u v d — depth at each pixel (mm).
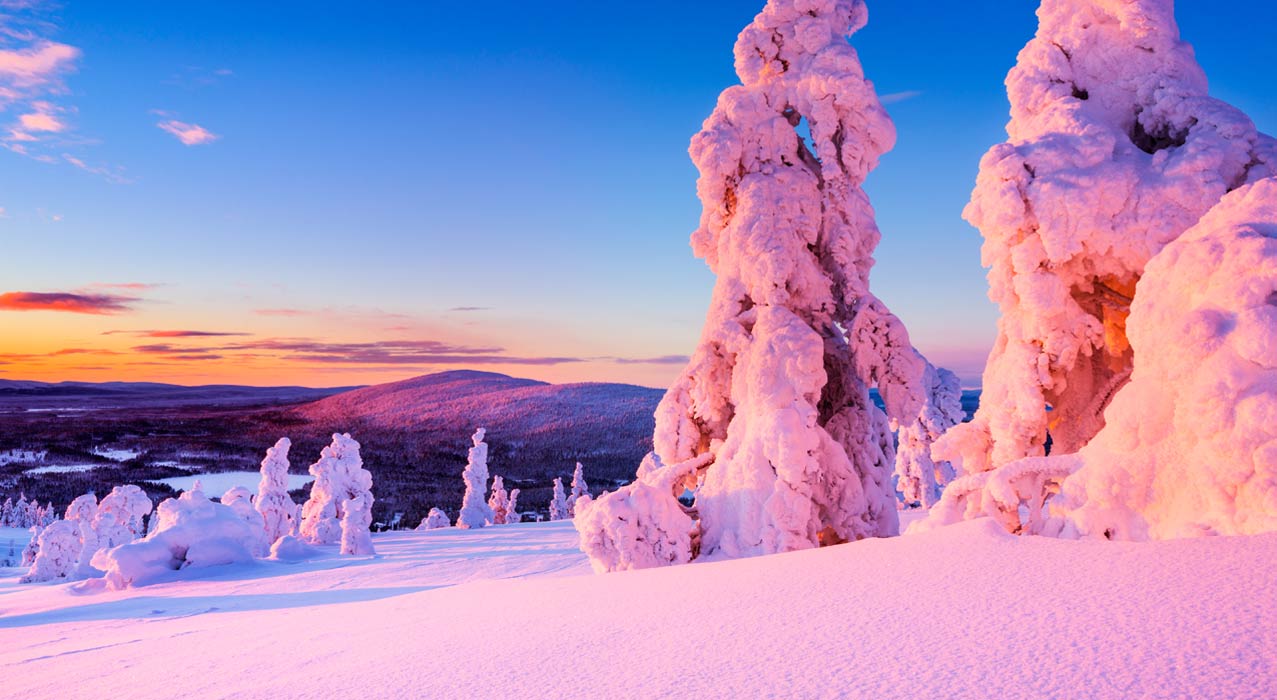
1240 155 9570
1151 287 6977
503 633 5082
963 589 4363
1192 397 6191
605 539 13258
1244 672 2635
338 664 4875
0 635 14500
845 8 16484
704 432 16094
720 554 13469
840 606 4406
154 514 63469
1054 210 9922
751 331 15070
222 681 5051
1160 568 4145
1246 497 5762
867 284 16406
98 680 6258
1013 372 10406
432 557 36344
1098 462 7027
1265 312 5945
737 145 15891
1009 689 2750
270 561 35969
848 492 14000
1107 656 2967
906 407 15188
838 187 15906
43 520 105125
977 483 8227
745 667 3428
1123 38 11070
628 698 3166
